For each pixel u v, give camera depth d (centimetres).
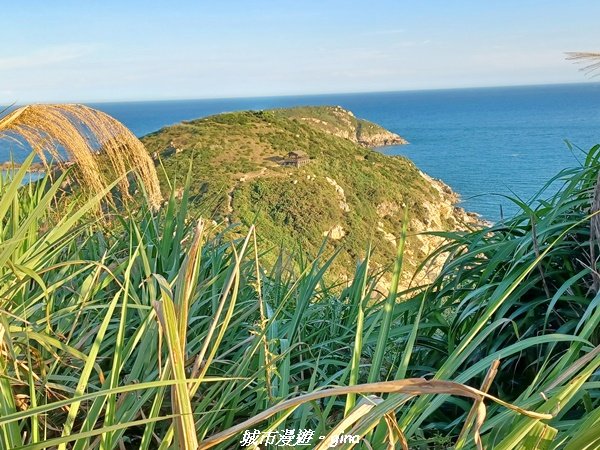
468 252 275
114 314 265
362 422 124
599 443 128
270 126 6850
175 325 116
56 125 202
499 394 237
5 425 152
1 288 208
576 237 267
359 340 175
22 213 301
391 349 271
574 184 263
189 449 119
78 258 288
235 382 208
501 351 174
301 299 275
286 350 215
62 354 219
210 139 5872
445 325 268
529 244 262
